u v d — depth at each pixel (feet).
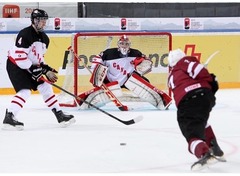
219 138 44.73
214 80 34.81
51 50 74.64
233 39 78.79
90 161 36.78
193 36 77.82
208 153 32.27
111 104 66.28
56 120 54.65
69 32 74.90
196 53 78.18
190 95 33.60
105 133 47.34
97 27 75.61
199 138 33.12
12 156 38.40
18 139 44.65
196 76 34.04
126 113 58.85
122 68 60.85
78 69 67.67
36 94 75.10
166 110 60.80
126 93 66.54
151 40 68.08
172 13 84.58
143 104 65.77
